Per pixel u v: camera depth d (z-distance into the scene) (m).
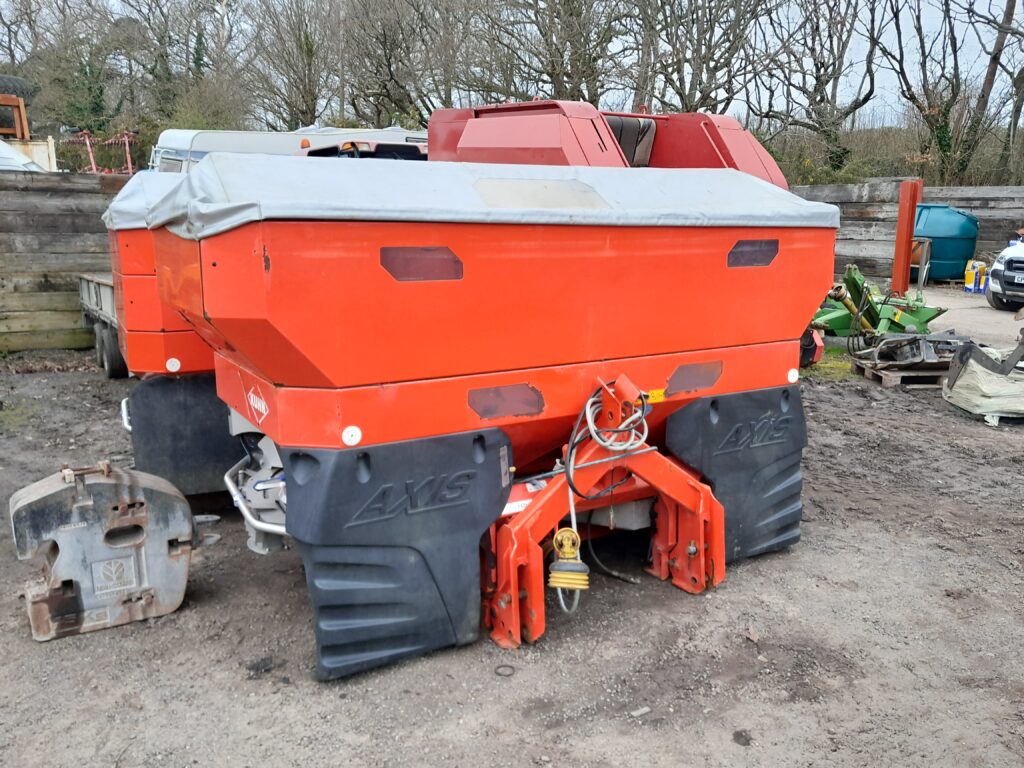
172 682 3.32
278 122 25.33
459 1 16.20
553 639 3.61
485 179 3.34
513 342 3.34
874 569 4.35
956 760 2.84
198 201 2.91
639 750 2.89
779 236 3.99
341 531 3.10
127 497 3.67
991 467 6.19
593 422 3.56
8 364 9.58
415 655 3.43
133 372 4.89
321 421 3.04
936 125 22.98
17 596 4.02
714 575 4.02
